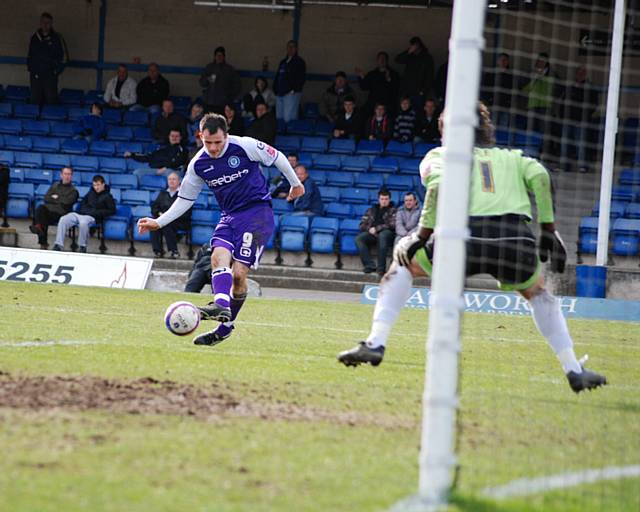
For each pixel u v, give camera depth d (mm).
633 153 49406
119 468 9523
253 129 51062
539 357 21031
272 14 58531
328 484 9406
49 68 55719
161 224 19859
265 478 9477
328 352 19719
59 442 10289
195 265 35500
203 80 54031
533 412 13875
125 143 52938
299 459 10258
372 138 52844
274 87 54625
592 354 22672
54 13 59250
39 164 51469
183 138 51688
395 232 44406
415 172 51000
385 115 52656
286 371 16312
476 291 36438
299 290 43625
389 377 16344
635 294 40281
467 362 19547
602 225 39562
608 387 16906
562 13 51375
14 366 14906
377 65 57156
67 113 55500
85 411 11828
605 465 10961
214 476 9445
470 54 9141
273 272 45344
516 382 16844
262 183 20047
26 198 49125
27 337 19141
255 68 58938
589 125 49375
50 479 9055
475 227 14156
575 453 11453
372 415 12805
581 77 49938
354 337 23297
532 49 51500
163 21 59094
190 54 59156
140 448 10258
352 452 10711
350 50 58156
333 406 13242
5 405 11859
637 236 44125
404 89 54031
